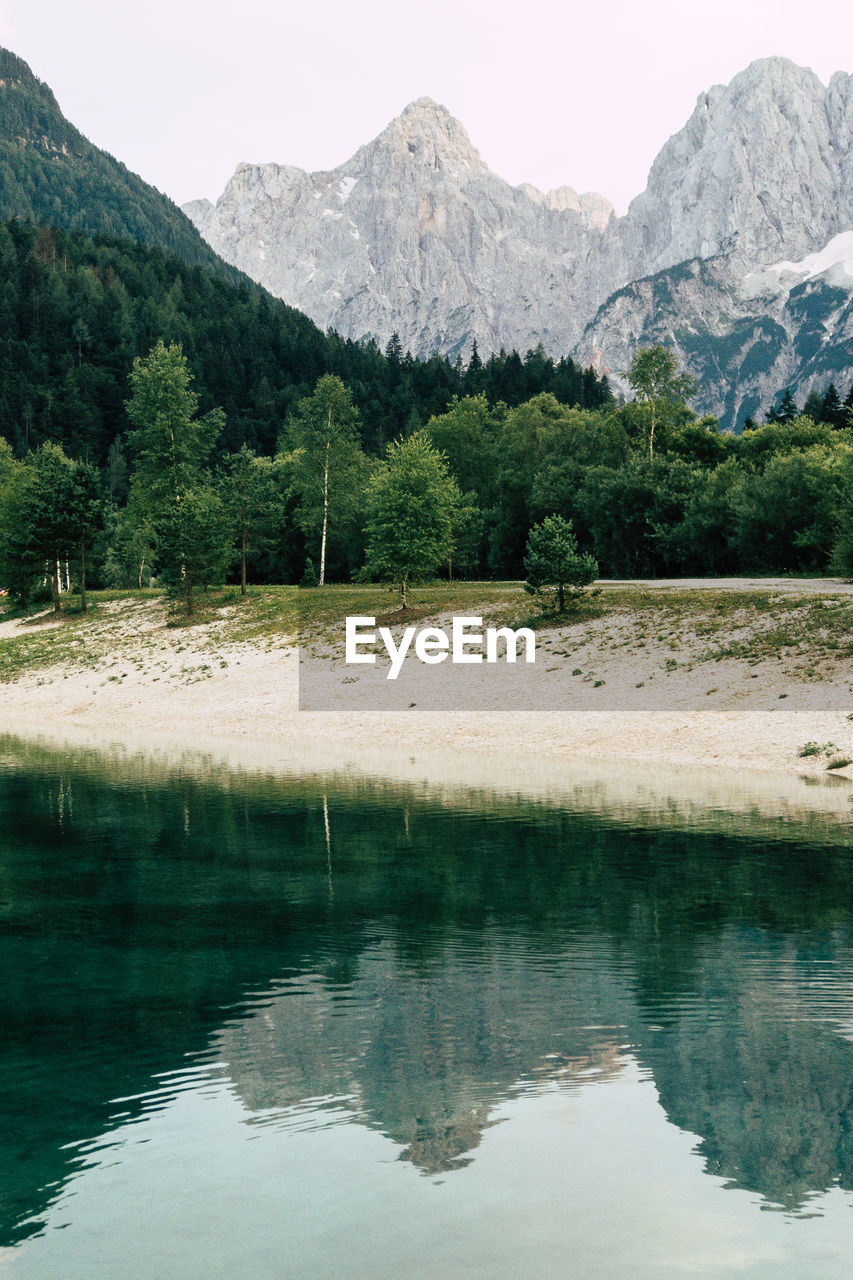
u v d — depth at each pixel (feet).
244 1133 30.55
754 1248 24.98
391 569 215.72
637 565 318.04
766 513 262.06
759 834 71.77
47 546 274.16
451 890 58.03
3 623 277.03
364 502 321.11
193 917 53.31
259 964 45.62
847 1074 33.86
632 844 69.05
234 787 95.96
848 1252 24.98
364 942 48.60
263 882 60.54
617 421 388.16
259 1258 24.91
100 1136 30.58
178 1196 27.20
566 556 185.16
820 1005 39.83
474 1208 26.53
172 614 243.19
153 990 42.42
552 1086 33.30
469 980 43.09
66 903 56.29
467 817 79.46
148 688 182.39
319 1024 38.52
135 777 102.78
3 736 144.56
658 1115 31.17
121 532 391.04
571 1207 26.91
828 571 240.94
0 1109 32.04
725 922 50.93
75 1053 36.14
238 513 268.21
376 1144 29.89
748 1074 33.78
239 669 185.98
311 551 367.66
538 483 353.92
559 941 48.42
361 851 68.13
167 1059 35.58
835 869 61.62
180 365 299.99
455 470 434.30
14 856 67.92
